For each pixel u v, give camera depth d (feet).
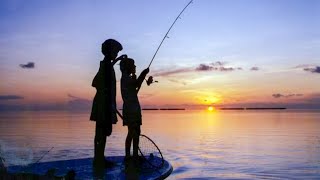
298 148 52.49
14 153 40.11
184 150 49.44
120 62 26.45
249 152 47.96
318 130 91.81
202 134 78.48
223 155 44.93
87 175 23.13
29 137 70.59
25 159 34.24
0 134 78.48
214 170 35.04
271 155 45.44
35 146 53.06
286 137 70.38
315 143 59.26
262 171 34.78
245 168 36.11
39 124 129.39
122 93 26.02
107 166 25.61
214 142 60.39
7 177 20.63
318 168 36.24
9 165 26.37
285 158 42.65
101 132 25.20
